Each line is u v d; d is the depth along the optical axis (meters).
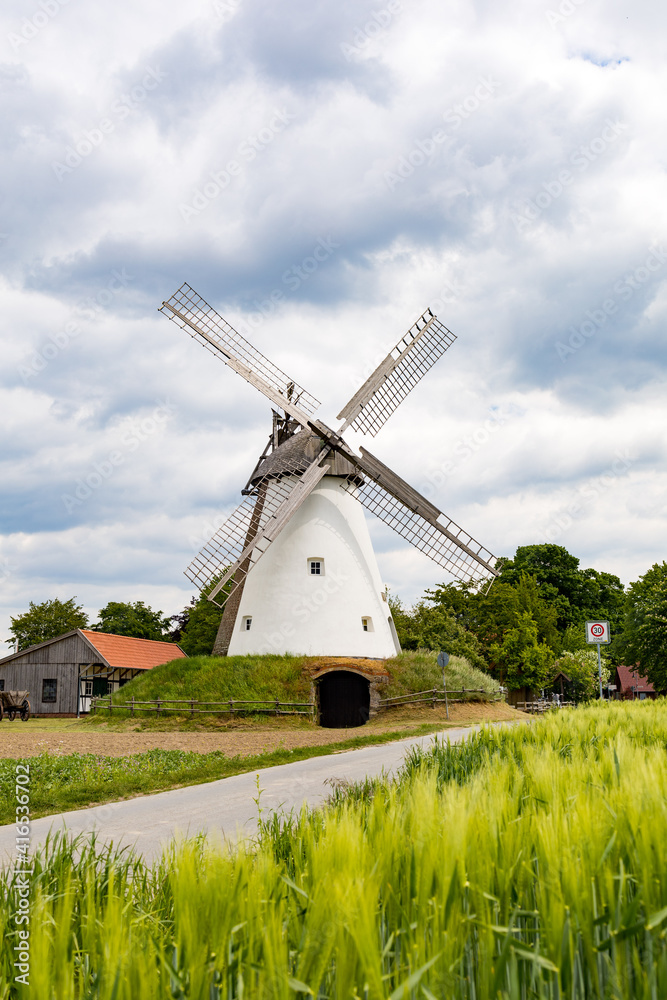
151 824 9.66
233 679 29.91
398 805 3.78
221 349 32.50
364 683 30.94
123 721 29.23
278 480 33.34
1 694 39.75
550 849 2.76
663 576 45.62
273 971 2.06
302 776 13.66
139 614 66.31
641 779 3.96
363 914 2.18
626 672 71.38
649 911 2.46
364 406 33.97
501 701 32.91
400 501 33.19
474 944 2.52
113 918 2.53
